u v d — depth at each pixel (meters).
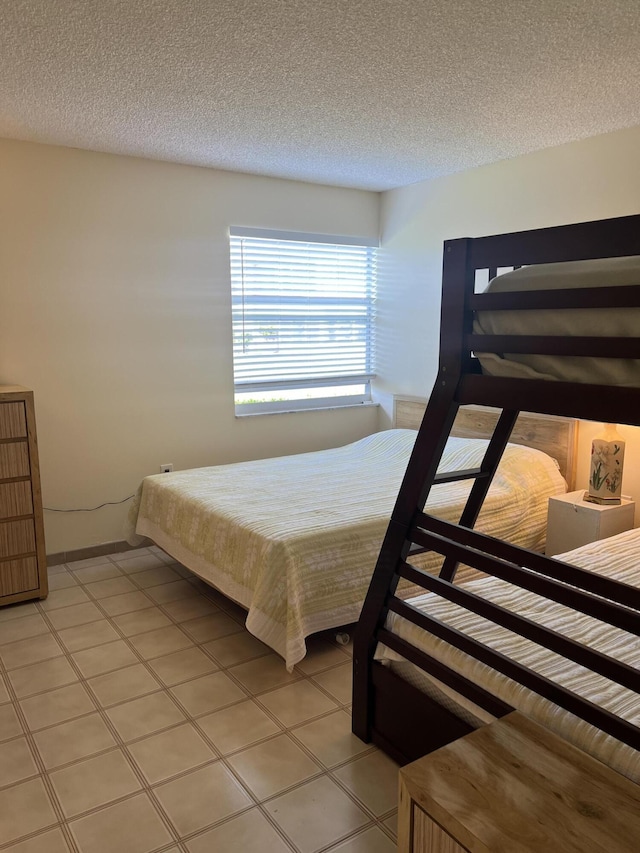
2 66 2.31
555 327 1.48
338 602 2.50
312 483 3.31
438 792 1.23
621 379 1.36
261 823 1.69
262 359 4.32
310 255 4.43
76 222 3.45
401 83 2.51
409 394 4.62
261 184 4.09
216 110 2.82
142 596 3.17
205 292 3.95
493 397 1.61
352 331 4.77
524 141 3.34
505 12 1.94
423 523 1.79
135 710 2.21
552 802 1.20
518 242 1.52
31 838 1.65
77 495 3.63
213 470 3.62
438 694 1.79
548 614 1.90
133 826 1.68
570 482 3.49
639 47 2.19
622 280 1.36
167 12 1.92
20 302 3.34
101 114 2.85
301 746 2.01
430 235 4.29
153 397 3.83
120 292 3.64
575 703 1.39
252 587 2.48
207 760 1.94
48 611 2.99
